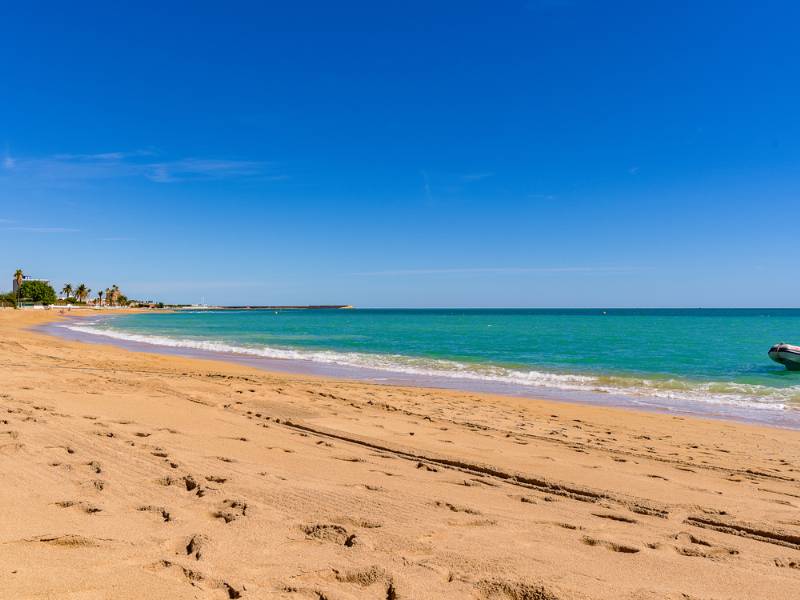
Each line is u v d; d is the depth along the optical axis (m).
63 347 24.59
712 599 2.95
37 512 3.73
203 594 2.68
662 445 8.36
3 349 20.66
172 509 3.98
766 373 19.88
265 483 4.81
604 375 18.73
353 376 17.70
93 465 5.02
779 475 6.55
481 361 23.17
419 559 3.30
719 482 6.07
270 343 33.97
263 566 3.06
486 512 4.39
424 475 5.59
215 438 6.72
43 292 145.38
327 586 2.87
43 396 9.01
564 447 7.79
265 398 10.89
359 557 3.28
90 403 8.62
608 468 6.48
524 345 32.97
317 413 9.49
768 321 91.12
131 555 3.12
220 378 14.19
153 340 34.72
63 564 2.93
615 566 3.38
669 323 80.12
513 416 10.67
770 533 4.23
